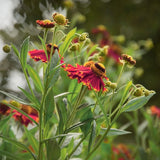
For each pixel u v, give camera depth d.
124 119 1.29
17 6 0.76
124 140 1.40
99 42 1.08
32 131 0.70
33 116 0.71
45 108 0.57
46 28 0.55
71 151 0.59
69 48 0.59
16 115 0.71
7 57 0.83
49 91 0.57
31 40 0.60
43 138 0.58
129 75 0.60
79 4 1.81
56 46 0.59
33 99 0.57
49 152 0.56
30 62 0.68
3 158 0.65
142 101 0.59
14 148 0.67
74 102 0.62
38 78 0.58
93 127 0.58
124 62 0.60
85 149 0.71
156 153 0.90
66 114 0.59
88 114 0.58
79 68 0.58
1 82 0.87
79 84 0.62
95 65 0.57
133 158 0.94
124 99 0.58
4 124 0.63
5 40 0.61
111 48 1.04
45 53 0.56
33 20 0.60
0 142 0.69
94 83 0.57
